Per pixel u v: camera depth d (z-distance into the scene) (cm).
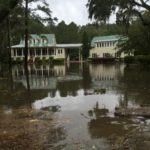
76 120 1195
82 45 8169
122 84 2344
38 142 925
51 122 1164
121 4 1877
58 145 897
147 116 1220
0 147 884
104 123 1138
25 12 4112
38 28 4684
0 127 1095
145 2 2028
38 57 7000
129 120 1173
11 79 2888
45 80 2770
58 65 5775
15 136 985
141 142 904
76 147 878
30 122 1164
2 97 1808
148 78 2702
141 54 4772
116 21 2095
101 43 8206
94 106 1480
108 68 4422
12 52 7125
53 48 7581
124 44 5116
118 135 983
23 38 4581
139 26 4341
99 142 917
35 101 1656
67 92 1978
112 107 1444
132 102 1558
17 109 1432
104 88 2134
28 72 3822
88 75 3259
